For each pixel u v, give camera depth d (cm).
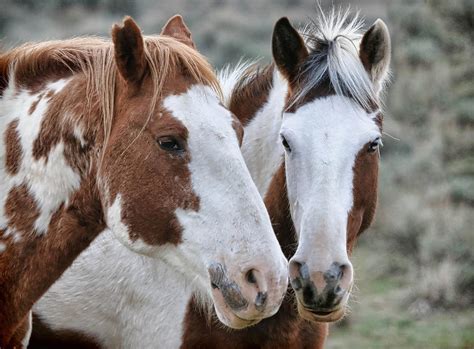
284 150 692
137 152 525
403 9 2716
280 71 691
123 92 542
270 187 710
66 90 568
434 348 1384
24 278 562
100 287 732
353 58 652
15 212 565
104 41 609
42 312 741
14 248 563
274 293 494
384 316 1553
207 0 4003
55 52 590
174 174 519
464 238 1828
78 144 553
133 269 723
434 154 2269
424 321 1532
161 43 548
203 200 513
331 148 614
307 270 584
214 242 509
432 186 2152
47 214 561
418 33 2678
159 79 531
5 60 601
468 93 2441
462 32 2552
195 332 706
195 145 517
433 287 1625
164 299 715
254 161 730
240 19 3697
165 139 518
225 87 771
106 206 538
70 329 745
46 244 559
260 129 730
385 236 1952
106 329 745
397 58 2633
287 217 693
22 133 572
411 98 2509
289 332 695
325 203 598
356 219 629
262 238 502
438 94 2481
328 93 643
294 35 680
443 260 1766
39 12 3406
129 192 526
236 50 3191
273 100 728
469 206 2034
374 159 641
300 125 633
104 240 734
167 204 521
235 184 511
